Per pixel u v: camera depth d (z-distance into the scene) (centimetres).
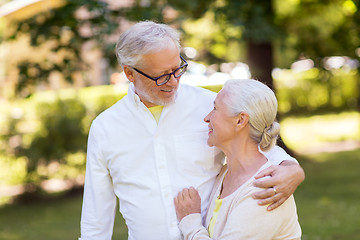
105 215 245
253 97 208
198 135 236
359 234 524
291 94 1678
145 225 232
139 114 234
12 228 651
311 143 1173
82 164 815
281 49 805
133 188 235
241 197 205
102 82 1139
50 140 780
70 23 668
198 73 700
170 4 646
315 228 559
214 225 216
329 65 954
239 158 214
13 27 711
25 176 784
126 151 235
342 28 901
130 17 645
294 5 875
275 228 201
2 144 768
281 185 199
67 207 747
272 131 211
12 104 817
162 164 232
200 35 753
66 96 864
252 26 682
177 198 229
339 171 867
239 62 731
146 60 217
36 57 753
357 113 1598
